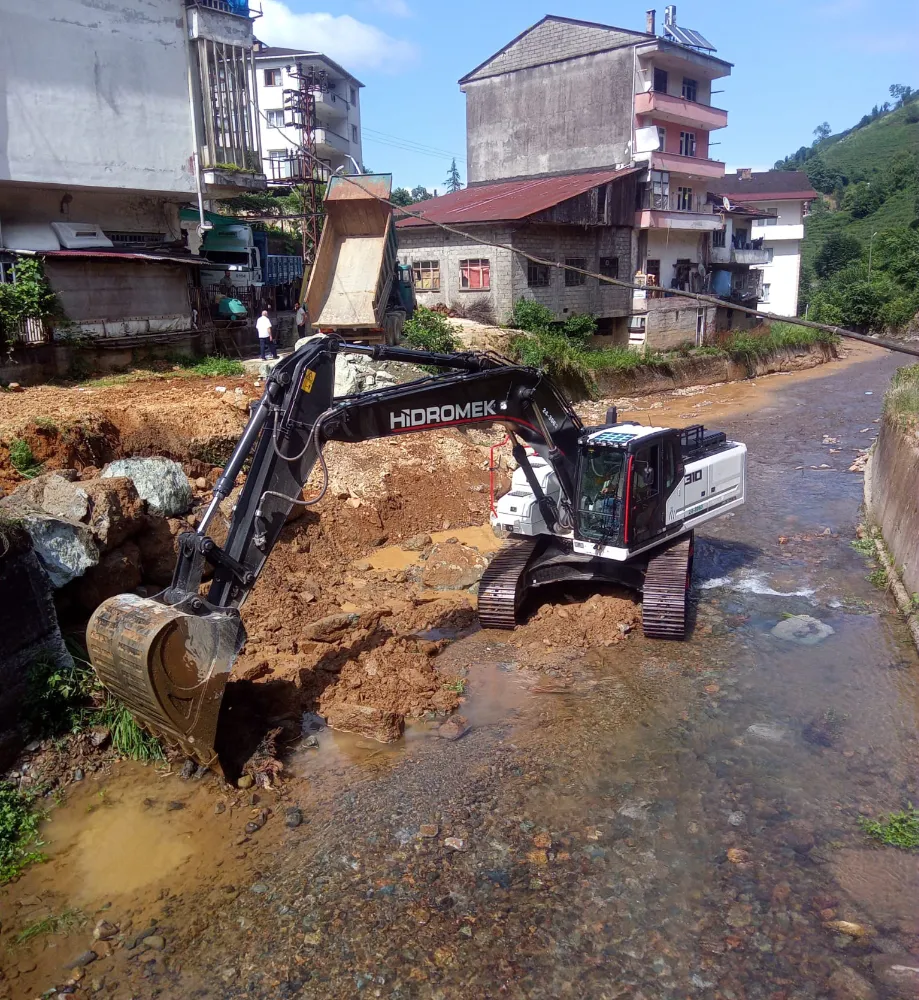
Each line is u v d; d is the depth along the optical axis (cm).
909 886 616
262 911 600
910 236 6381
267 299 2633
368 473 1502
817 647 1023
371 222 2166
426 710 873
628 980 538
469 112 3978
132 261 1994
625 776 757
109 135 2066
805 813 702
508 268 2858
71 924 593
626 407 2892
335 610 1112
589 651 1014
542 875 631
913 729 833
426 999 525
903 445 1423
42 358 1781
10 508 883
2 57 1842
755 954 557
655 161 3366
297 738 831
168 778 757
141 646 668
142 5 2091
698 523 1160
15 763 745
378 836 678
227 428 1383
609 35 3425
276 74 4362
